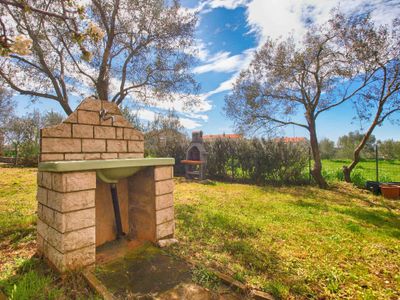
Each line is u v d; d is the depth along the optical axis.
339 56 7.54
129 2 5.11
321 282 2.10
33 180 7.99
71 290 1.80
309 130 8.44
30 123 14.27
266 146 9.01
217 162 10.25
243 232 3.33
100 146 2.80
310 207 5.04
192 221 3.77
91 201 2.16
